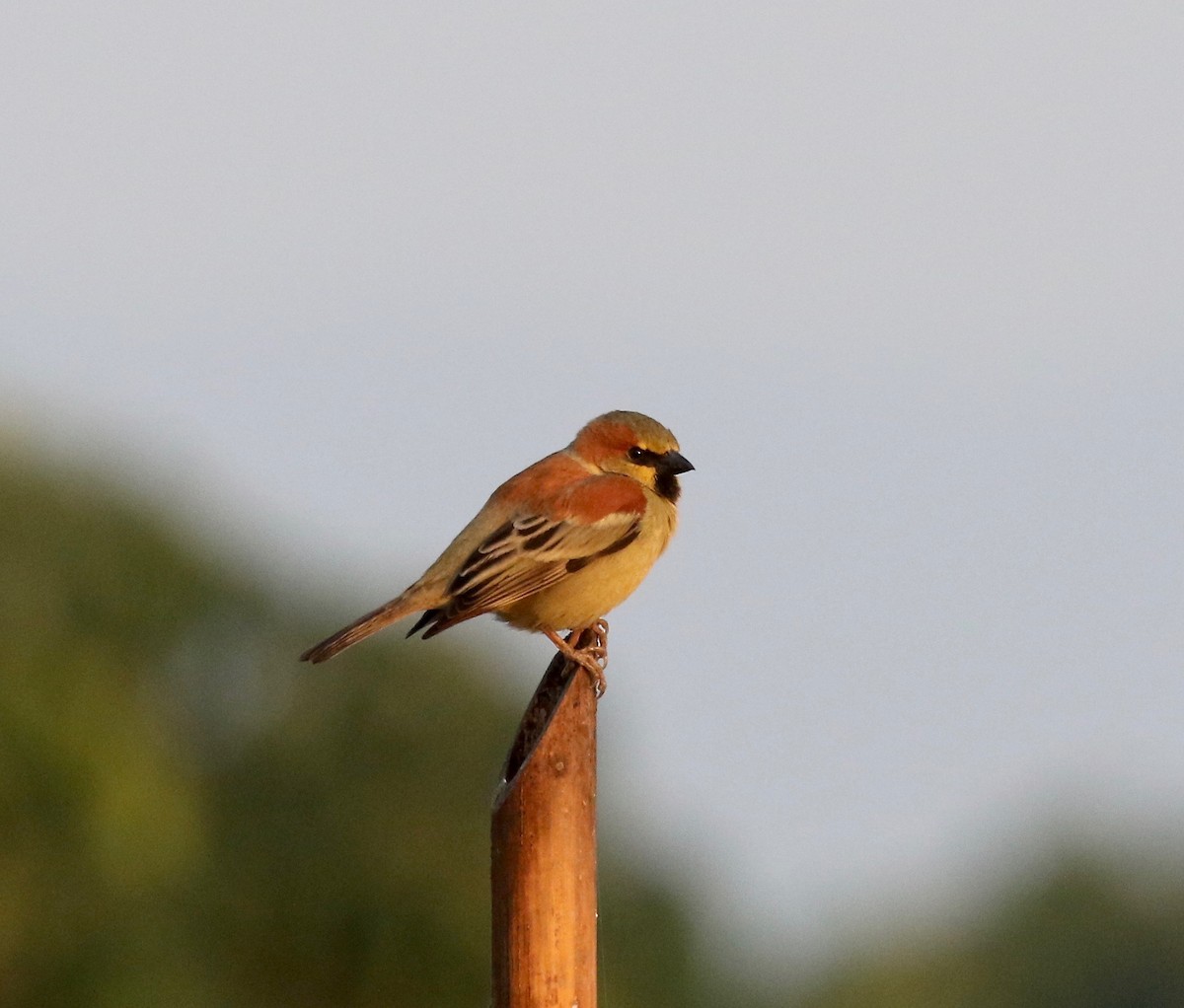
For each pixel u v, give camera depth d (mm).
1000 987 29344
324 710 18047
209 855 16891
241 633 18531
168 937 15469
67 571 17609
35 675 15875
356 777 17703
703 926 17688
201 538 18984
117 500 18547
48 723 15633
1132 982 29609
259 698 18297
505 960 6992
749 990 19328
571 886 6984
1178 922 29984
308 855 17172
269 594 18812
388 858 17016
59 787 15383
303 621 18688
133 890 15531
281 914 16859
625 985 16797
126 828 15680
